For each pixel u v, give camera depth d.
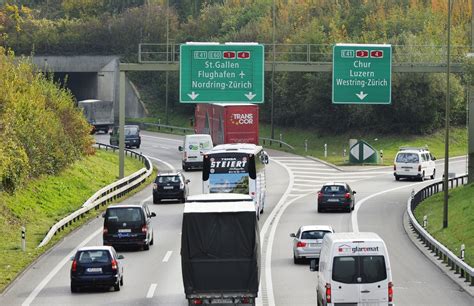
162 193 164.00
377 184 194.62
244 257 79.38
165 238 126.50
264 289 90.31
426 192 172.12
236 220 79.44
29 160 164.38
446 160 136.75
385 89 167.50
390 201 168.12
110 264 88.75
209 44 165.12
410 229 134.88
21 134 164.00
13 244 120.56
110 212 114.69
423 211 155.75
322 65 170.62
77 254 89.31
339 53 166.62
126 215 114.62
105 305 82.50
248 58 165.62
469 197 156.00
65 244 120.56
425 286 91.69
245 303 79.75
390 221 143.25
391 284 71.06
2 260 108.06
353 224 139.38
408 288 90.56
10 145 152.00
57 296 87.50
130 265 105.31
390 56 166.88
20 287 92.69
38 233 132.25
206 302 79.31
